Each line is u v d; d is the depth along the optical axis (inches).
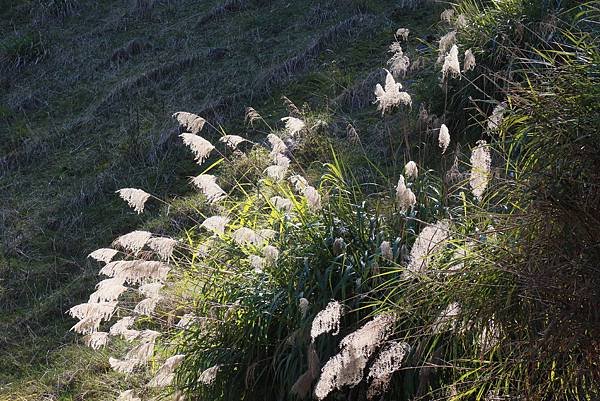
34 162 502.0
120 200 449.7
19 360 346.3
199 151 275.0
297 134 435.5
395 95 278.7
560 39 378.6
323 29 546.6
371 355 240.5
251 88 508.7
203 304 279.1
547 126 228.2
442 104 404.8
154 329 322.7
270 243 277.3
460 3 473.4
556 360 215.5
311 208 269.1
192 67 548.7
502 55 386.9
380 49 507.2
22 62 599.2
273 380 259.4
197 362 269.9
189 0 631.8
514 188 235.8
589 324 206.2
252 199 306.8
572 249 212.8
